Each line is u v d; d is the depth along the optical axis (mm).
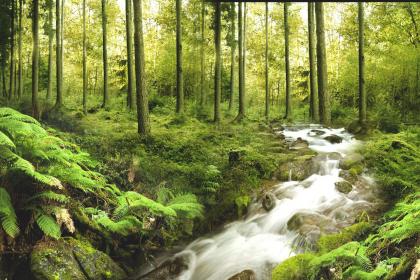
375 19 24422
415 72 19453
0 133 5902
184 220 9141
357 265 5234
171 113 21703
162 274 7371
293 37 38000
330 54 37625
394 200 8633
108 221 7559
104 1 26125
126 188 9859
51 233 6395
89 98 32031
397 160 10195
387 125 16172
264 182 10609
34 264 6184
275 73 38844
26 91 35000
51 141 7160
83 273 6621
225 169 11062
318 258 5449
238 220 9234
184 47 33125
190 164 11352
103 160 10547
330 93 30203
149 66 38219
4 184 6605
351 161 10852
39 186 6910
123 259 7730
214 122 20047
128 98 23734
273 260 7012
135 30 13477
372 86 23516
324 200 8906
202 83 29969
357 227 6922
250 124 19219
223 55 36625
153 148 12203
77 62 38906
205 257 7801
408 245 5660
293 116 26844
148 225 8352
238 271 6879
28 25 32531
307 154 12086
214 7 27469
